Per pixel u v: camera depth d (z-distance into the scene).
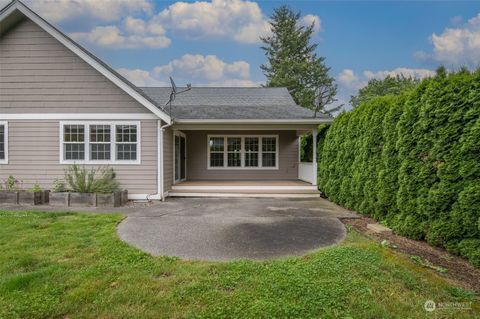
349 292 2.96
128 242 4.64
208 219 6.23
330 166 9.02
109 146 8.93
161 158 9.01
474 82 4.00
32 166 8.84
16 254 3.98
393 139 5.74
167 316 2.57
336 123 8.94
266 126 10.28
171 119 8.92
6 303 2.74
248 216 6.57
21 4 8.21
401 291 3.02
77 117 8.84
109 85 8.88
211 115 10.44
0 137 8.84
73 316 2.58
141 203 8.48
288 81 29.14
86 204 7.93
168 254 4.14
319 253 4.11
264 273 3.43
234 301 2.79
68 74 8.80
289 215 6.72
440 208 4.39
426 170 4.70
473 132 3.89
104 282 3.18
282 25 31.77
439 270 3.62
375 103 6.72
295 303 2.75
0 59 8.73
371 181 6.48
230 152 12.80
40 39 8.72
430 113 4.59
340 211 7.29
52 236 4.86
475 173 3.90
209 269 3.56
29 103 8.80
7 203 8.06
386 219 5.82
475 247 3.80
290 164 12.85
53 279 3.24
